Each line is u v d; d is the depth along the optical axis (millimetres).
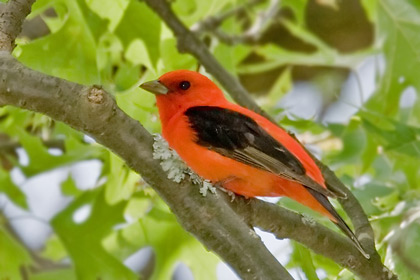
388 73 16406
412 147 13258
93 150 14422
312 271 10562
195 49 13586
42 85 7668
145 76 13117
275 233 10156
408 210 12102
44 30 14562
